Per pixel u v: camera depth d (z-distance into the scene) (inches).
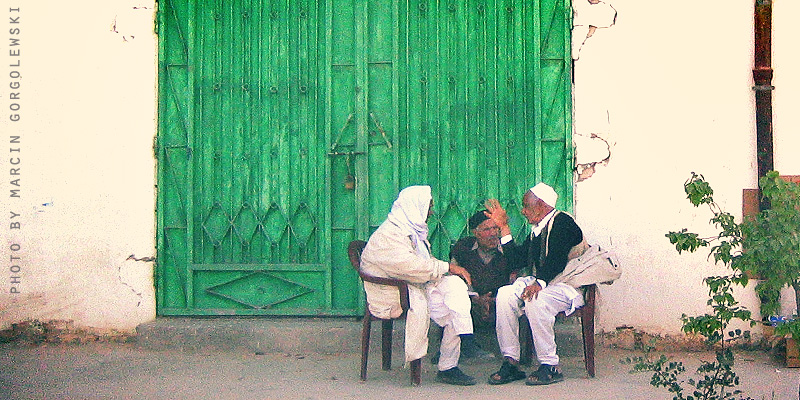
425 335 214.7
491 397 203.2
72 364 241.1
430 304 218.7
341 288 266.8
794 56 248.5
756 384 214.7
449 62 263.7
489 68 262.4
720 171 251.3
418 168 264.2
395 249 214.1
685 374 224.4
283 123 267.3
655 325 253.3
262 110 267.7
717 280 172.2
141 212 267.1
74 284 268.2
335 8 266.2
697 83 252.2
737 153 250.7
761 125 247.1
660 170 253.3
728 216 172.1
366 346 219.6
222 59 268.2
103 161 267.6
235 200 268.2
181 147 268.4
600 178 255.4
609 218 255.0
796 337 166.9
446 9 263.7
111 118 267.3
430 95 263.6
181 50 268.5
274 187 267.7
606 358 243.9
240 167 268.4
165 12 267.9
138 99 266.8
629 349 253.8
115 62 267.0
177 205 268.7
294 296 267.3
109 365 240.1
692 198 171.2
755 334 250.2
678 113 252.8
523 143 261.1
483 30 262.4
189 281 267.7
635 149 254.2
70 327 268.2
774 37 249.3
